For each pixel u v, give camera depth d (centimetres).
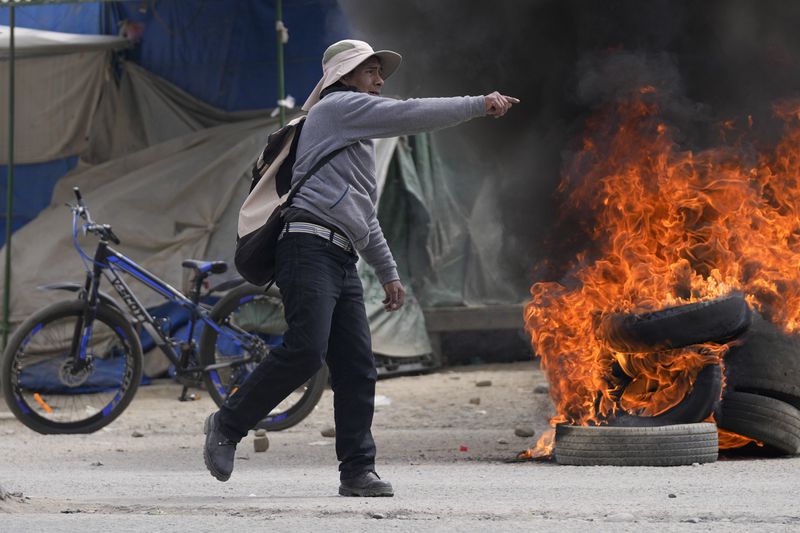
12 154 3662
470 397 3139
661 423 1708
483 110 1188
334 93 1231
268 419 2367
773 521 996
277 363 1205
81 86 4100
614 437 1641
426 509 1098
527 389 3300
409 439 2186
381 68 1302
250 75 4109
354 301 1250
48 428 2433
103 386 2933
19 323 3578
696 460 1639
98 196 3759
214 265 2511
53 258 3647
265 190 1246
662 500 1195
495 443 2081
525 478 1482
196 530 939
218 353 2469
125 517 1027
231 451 1231
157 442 2261
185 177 3747
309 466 1783
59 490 1385
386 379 3853
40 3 3394
